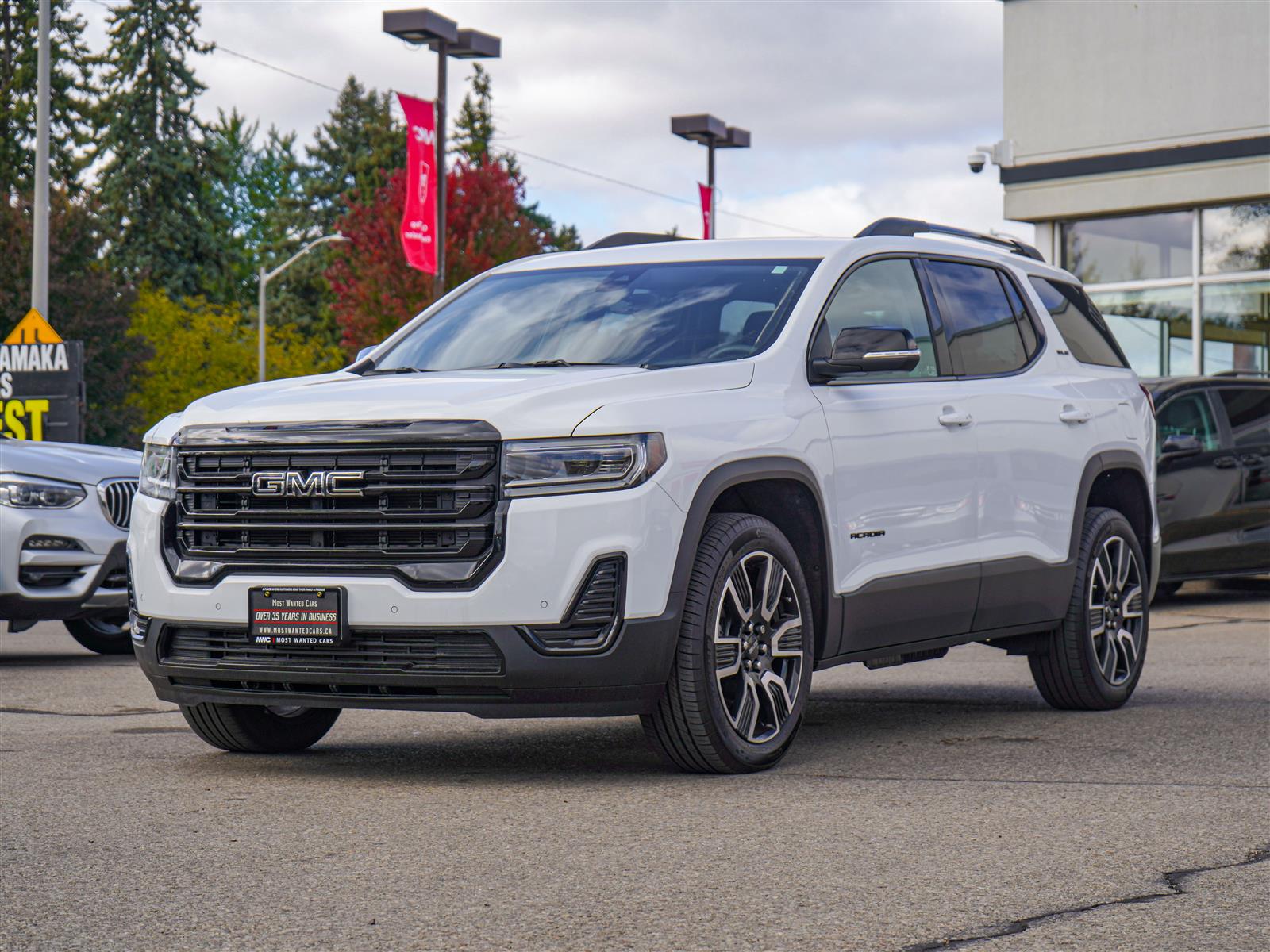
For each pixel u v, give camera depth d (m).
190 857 4.20
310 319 78.94
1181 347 20.03
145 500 5.52
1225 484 13.37
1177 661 9.33
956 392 6.50
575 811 4.82
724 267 6.30
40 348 21.48
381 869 4.06
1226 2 19.17
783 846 4.32
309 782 5.34
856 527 5.89
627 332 6.02
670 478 5.14
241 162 100.31
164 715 7.18
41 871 4.04
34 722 6.93
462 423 5.05
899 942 3.42
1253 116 19.02
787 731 5.60
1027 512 6.78
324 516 5.12
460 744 6.29
